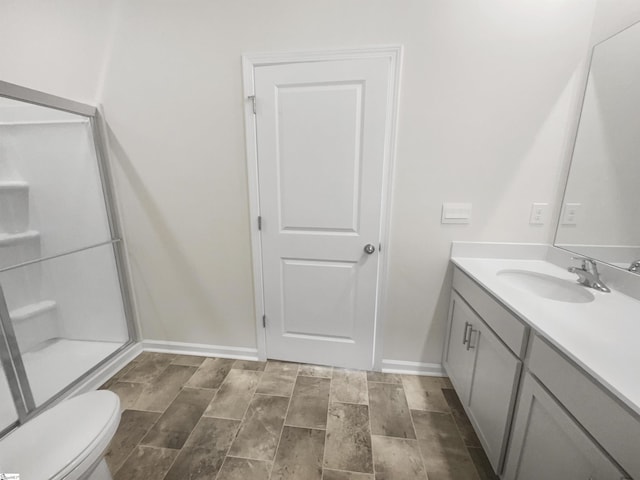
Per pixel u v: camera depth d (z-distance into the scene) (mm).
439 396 1699
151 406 1625
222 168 1758
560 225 1519
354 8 1457
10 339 1450
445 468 1273
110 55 1674
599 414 681
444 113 1520
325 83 1547
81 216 1975
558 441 818
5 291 1933
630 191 1154
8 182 1938
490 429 1205
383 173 1616
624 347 779
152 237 1941
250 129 1655
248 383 1807
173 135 1746
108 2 1599
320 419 1532
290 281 1857
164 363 2016
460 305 1565
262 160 1691
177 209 1866
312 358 1973
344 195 1670
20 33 1722
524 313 977
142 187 1857
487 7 1392
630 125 1150
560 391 815
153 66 1660
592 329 873
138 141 1783
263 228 1796
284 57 1538
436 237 1683
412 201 1648
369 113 1545
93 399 1135
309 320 1906
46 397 1621
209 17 1556
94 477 1000
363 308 1821
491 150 1533
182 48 1614
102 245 1912
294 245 1789
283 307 1915
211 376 1875
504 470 1119
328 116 1578
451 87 1487
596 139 1306
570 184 1451
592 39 1335
